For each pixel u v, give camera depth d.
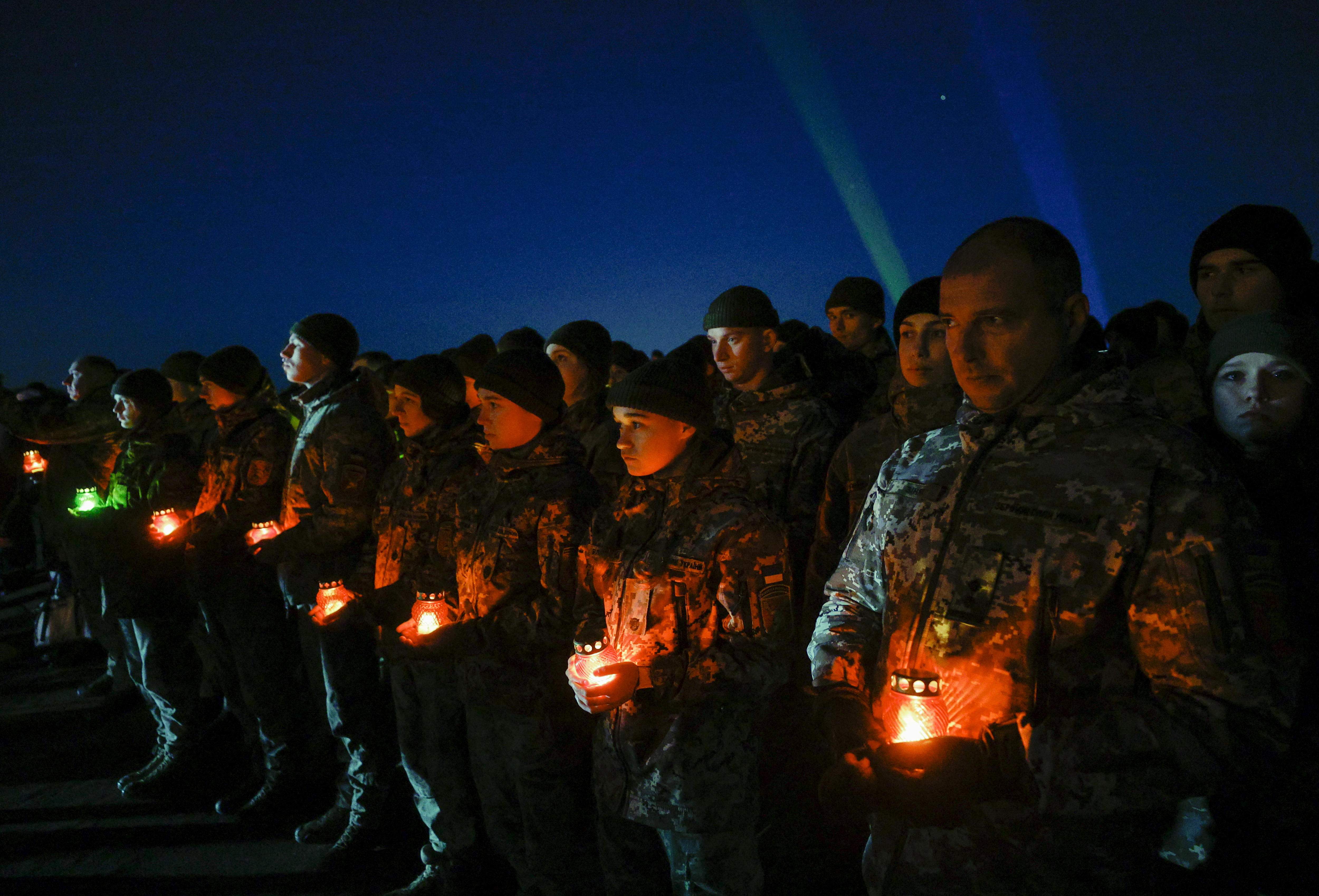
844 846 3.26
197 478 4.76
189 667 4.47
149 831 3.89
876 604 1.59
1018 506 1.34
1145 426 1.31
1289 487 1.83
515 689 2.60
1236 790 1.17
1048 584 1.30
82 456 5.87
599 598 2.45
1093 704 1.28
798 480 3.49
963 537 1.38
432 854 3.25
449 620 2.82
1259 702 1.15
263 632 4.01
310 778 4.22
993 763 1.25
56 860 3.65
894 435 2.87
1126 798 1.19
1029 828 1.34
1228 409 1.87
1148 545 1.25
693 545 2.13
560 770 2.63
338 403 3.76
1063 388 1.38
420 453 3.27
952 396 2.72
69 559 5.62
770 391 3.63
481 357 4.71
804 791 3.59
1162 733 1.18
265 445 4.14
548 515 2.62
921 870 1.46
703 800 2.04
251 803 4.01
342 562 3.73
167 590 4.40
